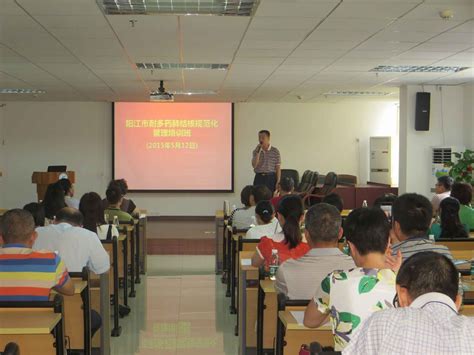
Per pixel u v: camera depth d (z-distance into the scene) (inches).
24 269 117.7
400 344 54.7
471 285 128.3
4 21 209.2
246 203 242.8
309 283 111.5
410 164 395.9
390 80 369.7
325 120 516.4
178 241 376.2
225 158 512.1
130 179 508.4
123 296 227.0
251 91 428.5
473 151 364.2
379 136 506.6
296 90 422.3
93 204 200.5
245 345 166.1
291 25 214.8
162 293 258.4
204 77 352.5
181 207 512.7
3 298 117.0
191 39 240.1
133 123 506.9
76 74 340.5
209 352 179.8
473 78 358.6
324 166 516.4
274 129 514.0
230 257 248.2
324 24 213.5
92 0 181.6
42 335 104.0
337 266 113.0
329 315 88.0
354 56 280.8
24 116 500.4
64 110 503.5
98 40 242.1
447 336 54.3
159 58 286.0
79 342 143.7
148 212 510.6
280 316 104.4
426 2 183.9
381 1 182.5
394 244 125.3
